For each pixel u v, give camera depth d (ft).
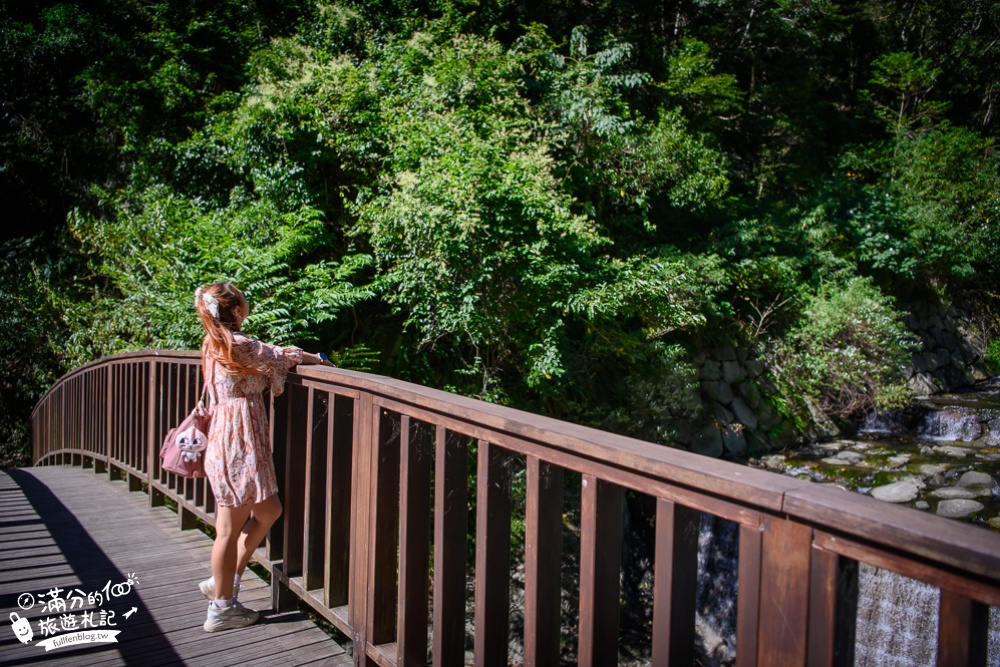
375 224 26.96
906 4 77.10
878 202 52.80
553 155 36.58
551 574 5.27
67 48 41.78
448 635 6.34
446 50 35.83
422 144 28.89
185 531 14.01
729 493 3.75
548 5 50.29
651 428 33.04
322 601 8.38
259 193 32.19
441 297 25.91
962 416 39.63
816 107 65.92
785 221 49.29
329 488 8.16
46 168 41.91
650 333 33.55
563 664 23.43
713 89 49.96
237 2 43.80
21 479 21.26
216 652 8.28
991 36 75.20
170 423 14.99
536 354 27.40
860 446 38.17
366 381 7.30
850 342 42.78
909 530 2.97
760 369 41.09
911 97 70.74
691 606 4.25
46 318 34.65
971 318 63.26
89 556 12.30
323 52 36.11
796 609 3.50
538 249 26.30
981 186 58.49
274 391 8.81
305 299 25.71
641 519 31.09
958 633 2.88
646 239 42.24
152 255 29.14
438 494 6.31
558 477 5.34
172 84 38.29
